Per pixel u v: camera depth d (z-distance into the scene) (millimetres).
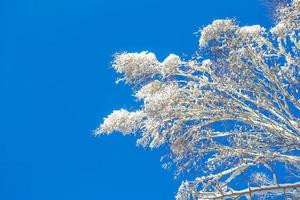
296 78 20844
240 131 20375
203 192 19328
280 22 21469
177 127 20625
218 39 21219
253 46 21578
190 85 21391
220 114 20766
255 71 21031
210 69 21516
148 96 21750
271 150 19484
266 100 20922
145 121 22234
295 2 20625
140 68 21781
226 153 19906
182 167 19953
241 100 21328
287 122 20516
